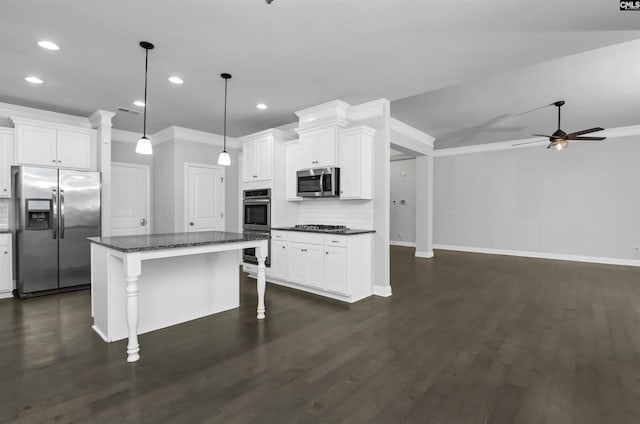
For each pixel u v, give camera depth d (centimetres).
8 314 326
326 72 328
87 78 344
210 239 289
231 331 284
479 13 226
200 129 570
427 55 291
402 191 897
